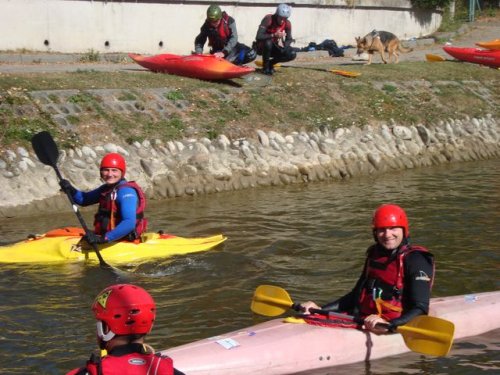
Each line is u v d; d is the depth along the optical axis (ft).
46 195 34.63
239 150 41.55
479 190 39.96
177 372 11.31
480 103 56.18
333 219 33.30
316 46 70.03
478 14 98.48
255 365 17.28
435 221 32.60
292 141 44.01
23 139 36.29
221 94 45.93
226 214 34.24
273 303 19.53
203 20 62.75
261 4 66.44
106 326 11.20
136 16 58.59
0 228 31.48
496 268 25.94
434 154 49.06
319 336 18.25
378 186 41.27
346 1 73.82
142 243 26.99
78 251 26.20
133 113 41.24
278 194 38.91
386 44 61.41
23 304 22.17
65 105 39.65
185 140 40.65
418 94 54.39
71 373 11.34
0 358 18.45
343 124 47.21
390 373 17.84
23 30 53.26
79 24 55.72
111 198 26.13
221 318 21.42
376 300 18.24
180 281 24.49
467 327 20.11
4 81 40.09
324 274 25.54
